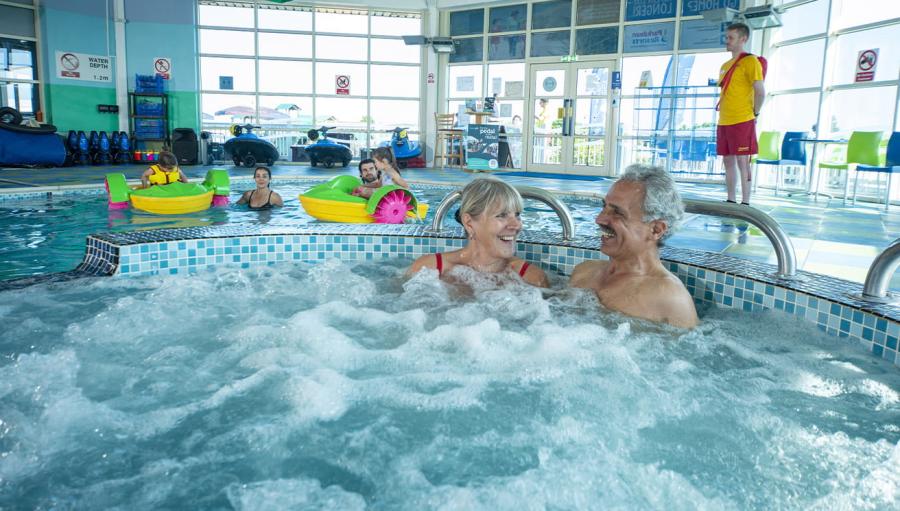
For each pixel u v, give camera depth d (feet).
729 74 18.85
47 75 44.98
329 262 9.52
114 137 46.21
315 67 50.96
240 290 8.32
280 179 35.37
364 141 52.49
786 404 5.25
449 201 10.28
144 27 47.78
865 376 5.76
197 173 38.99
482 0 46.93
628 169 6.89
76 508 3.76
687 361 6.06
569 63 44.57
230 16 49.34
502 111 48.01
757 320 7.18
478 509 3.80
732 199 19.72
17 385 5.31
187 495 3.90
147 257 8.84
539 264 9.49
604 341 6.31
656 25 41.11
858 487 4.05
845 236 16.89
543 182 36.06
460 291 8.05
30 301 7.59
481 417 4.95
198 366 5.88
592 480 4.11
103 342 6.40
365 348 6.28
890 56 28.45
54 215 18.80
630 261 7.01
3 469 4.13
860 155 26.58
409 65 51.60
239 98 50.65
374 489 4.00
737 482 4.13
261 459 4.32
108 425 4.73
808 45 33.99
